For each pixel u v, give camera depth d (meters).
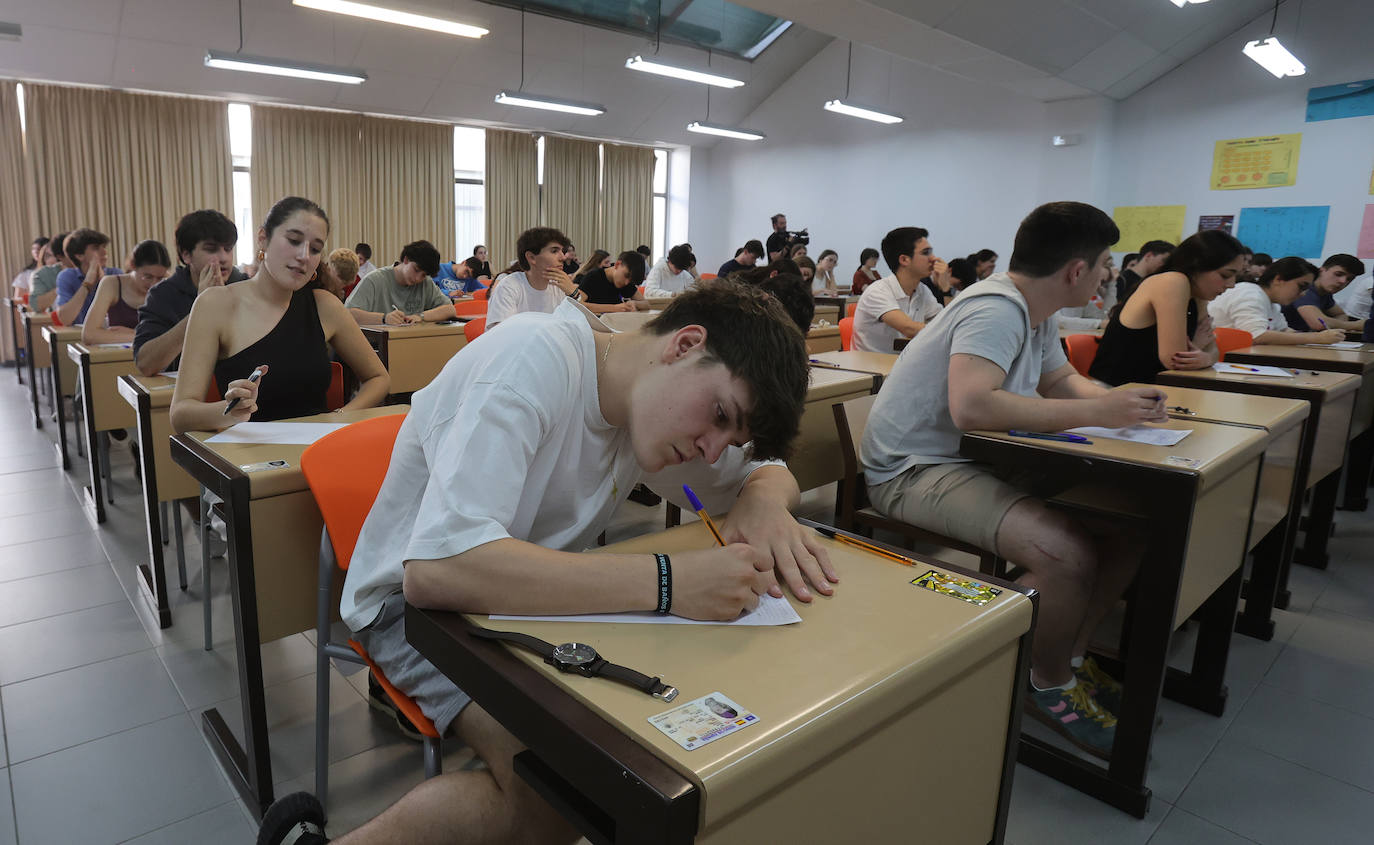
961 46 6.07
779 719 0.56
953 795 0.78
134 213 7.68
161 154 7.71
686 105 9.98
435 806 0.83
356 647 1.08
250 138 8.22
